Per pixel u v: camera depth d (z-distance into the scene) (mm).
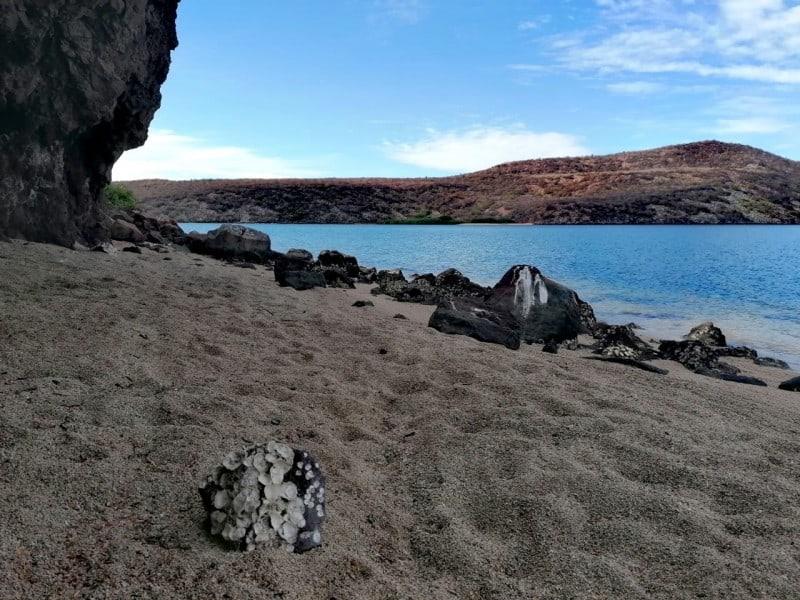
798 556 3043
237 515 2766
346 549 2889
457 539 3094
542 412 4988
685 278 22000
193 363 5629
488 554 2996
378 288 14367
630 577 2828
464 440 4371
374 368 6164
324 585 2578
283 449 3002
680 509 3439
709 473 3969
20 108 10906
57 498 2975
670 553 3025
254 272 14523
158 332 6477
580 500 3525
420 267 25641
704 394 6184
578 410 5043
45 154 11633
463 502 3533
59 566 2486
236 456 2965
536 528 3223
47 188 11781
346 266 17188
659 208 83188
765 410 5801
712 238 49062
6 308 6457
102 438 3684
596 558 2961
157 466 3441
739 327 13195
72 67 11367
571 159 127938
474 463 4008
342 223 89688
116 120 13336
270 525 2775
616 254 32812
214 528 2791
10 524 2705
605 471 3906
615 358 7734
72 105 11766
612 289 19141
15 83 10508
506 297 10266
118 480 3227
